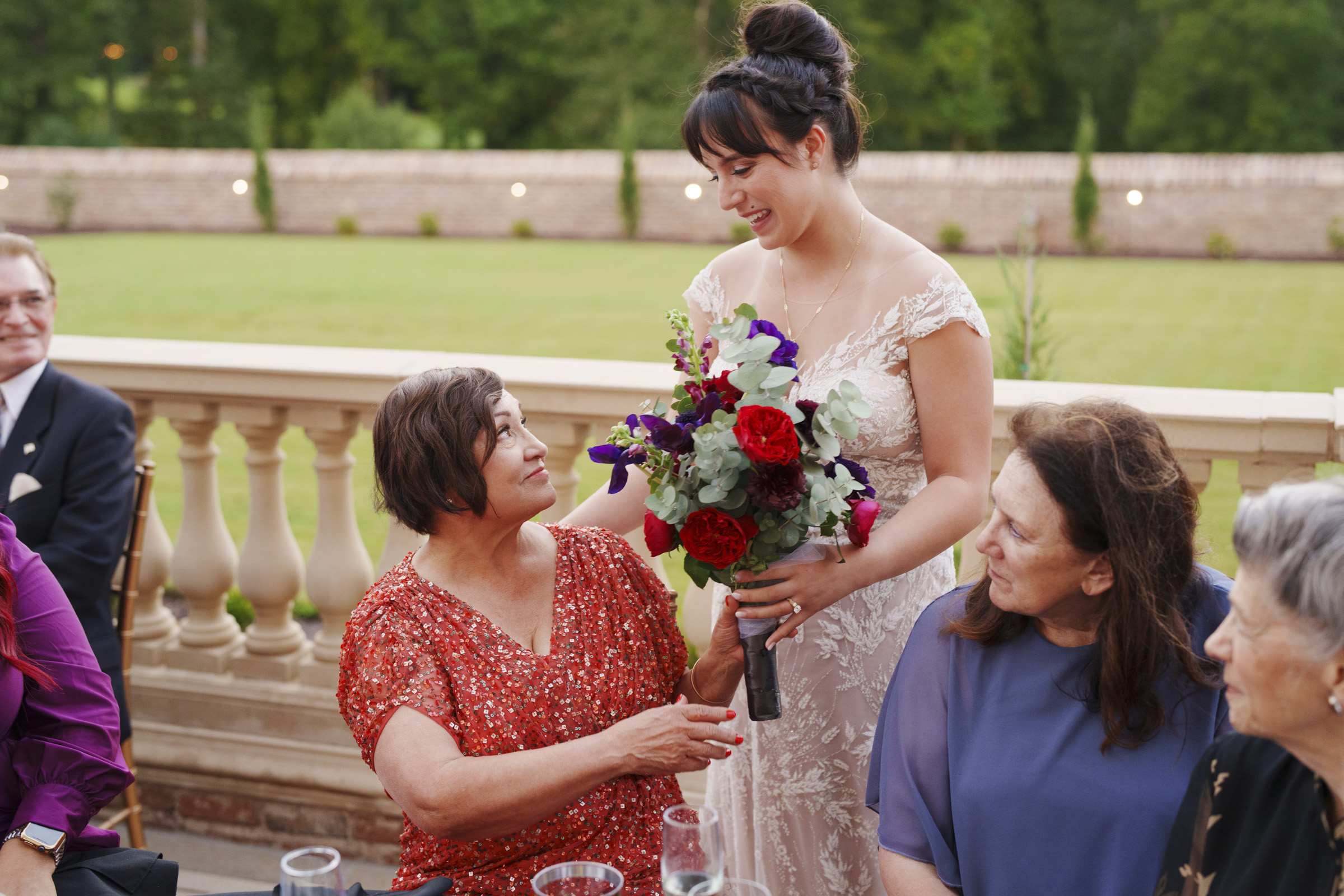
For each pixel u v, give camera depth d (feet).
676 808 4.95
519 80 118.73
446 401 6.12
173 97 121.49
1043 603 5.85
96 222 85.51
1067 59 113.09
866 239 7.29
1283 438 8.95
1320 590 4.30
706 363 6.26
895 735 6.32
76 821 6.68
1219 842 5.06
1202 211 69.72
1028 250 17.40
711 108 6.72
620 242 78.79
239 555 11.64
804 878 7.95
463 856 6.11
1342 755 4.52
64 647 6.91
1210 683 5.78
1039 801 5.81
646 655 6.65
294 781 10.88
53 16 116.57
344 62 124.16
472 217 82.12
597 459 6.08
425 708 5.88
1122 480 5.63
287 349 11.47
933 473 7.24
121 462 9.92
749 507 5.83
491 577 6.42
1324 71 106.63
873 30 108.58
